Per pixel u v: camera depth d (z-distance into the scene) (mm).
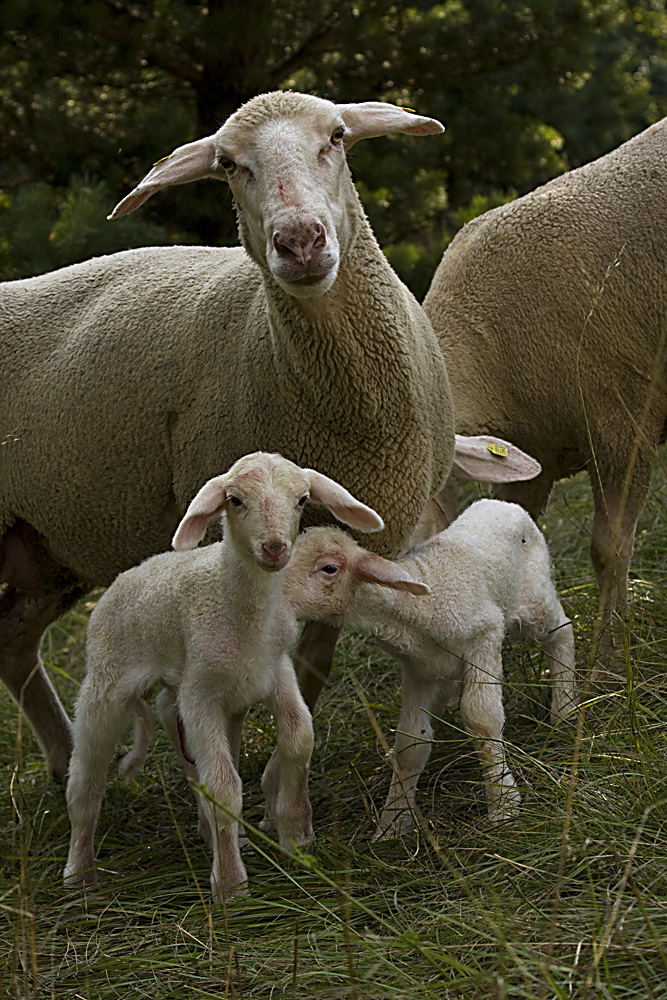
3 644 4992
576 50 10172
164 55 9469
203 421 4141
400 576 3633
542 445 5371
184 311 4328
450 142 10180
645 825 3232
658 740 3693
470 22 9945
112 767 4887
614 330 5027
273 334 3842
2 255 8180
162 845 4098
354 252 3764
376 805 4082
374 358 3811
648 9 17969
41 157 9641
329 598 3725
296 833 3676
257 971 3020
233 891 3385
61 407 4461
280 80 9961
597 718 3994
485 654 3912
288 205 3438
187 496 4230
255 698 3547
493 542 4078
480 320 5258
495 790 3703
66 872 3861
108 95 10062
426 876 3385
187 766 3975
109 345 4406
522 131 10719
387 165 9633
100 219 8234
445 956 2818
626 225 5066
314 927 3240
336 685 5211
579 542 6355
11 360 4648
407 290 4250
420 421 4004
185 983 3029
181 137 9273
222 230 9312
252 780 4578
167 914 3508
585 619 4992
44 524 4594
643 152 5188
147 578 3734
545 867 3221
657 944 2623
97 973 3186
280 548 3223
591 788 3434
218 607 3449
